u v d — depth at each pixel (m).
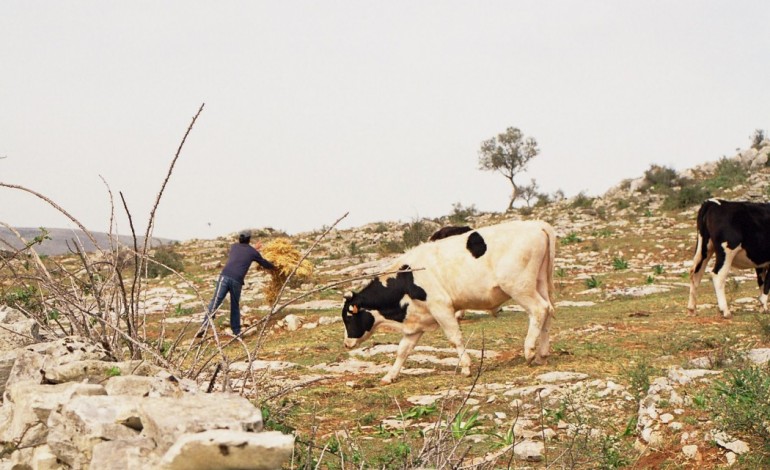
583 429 7.10
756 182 35.62
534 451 6.49
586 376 9.48
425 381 10.12
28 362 4.88
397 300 10.71
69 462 3.85
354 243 32.97
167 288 22.66
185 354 5.28
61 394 4.16
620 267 22.89
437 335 13.77
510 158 53.62
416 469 4.76
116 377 4.18
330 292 20.78
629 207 35.19
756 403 6.47
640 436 6.93
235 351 13.02
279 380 10.03
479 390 9.21
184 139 4.96
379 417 8.29
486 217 40.19
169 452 3.10
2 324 5.68
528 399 8.48
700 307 14.90
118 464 3.47
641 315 14.20
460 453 6.64
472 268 10.51
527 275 10.42
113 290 5.51
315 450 6.28
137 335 5.38
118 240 5.25
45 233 6.05
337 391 9.55
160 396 4.09
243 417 3.47
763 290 14.20
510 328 13.84
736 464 5.97
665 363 9.90
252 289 22.78
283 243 18.91
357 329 10.97
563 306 16.70
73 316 5.54
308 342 13.83
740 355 8.47
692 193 33.66
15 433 4.29
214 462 3.11
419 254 10.84
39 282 5.73
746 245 13.66
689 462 6.19
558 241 28.97
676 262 23.72
